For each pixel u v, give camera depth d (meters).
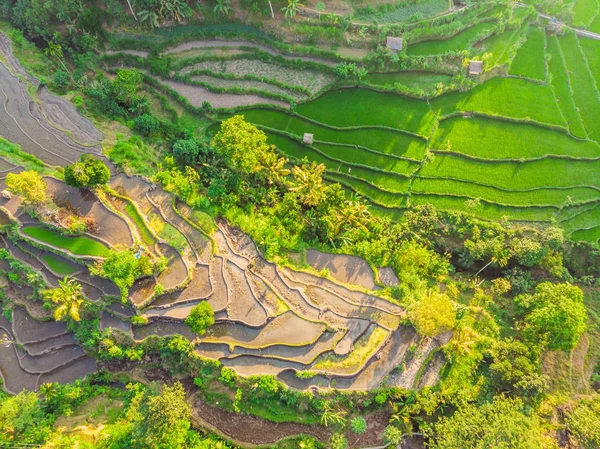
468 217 51.22
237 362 41.91
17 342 43.41
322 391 41.03
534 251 46.38
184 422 38.59
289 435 41.50
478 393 42.06
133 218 46.00
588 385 44.47
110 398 42.66
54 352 43.56
